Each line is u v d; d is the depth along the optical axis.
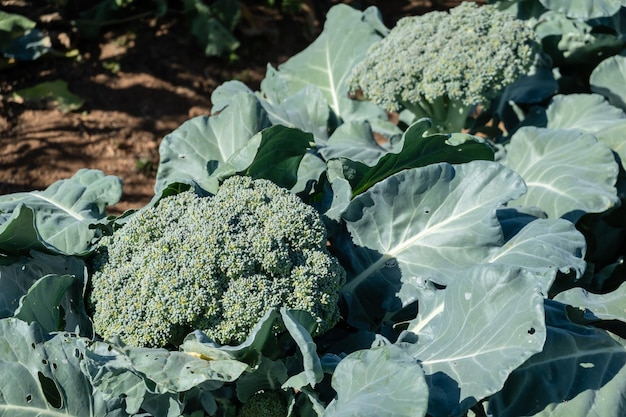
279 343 0.94
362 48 1.31
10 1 1.74
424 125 1.03
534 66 1.23
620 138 1.14
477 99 1.18
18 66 1.65
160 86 1.69
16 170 1.48
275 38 1.85
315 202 1.07
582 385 0.92
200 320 0.93
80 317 0.97
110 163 1.51
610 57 1.27
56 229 1.02
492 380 0.87
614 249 1.17
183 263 0.93
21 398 0.92
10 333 0.92
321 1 2.00
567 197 1.07
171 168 1.09
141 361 0.89
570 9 1.21
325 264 0.96
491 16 1.21
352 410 0.85
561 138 1.13
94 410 0.92
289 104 1.22
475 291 0.92
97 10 1.74
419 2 2.00
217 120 1.11
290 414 0.93
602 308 0.95
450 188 1.01
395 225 1.02
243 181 1.00
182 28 1.81
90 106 1.62
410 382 0.86
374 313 1.01
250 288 0.93
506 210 1.07
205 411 0.95
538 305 0.88
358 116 1.27
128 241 0.96
